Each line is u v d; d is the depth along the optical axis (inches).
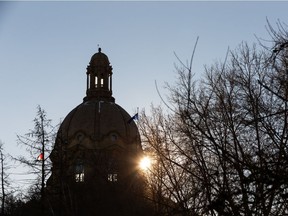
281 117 467.2
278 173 333.4
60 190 1334.9
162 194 718.5
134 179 1167.0
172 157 622.5
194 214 452.4
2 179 1492.4
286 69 475.5
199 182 546.9
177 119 604.1
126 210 1219.9
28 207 1407.5
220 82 665.6
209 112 583.5
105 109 2827.3
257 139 486.6
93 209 1434.5
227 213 352.8
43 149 1341.0
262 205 370.6
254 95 579.8
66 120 2783.0
